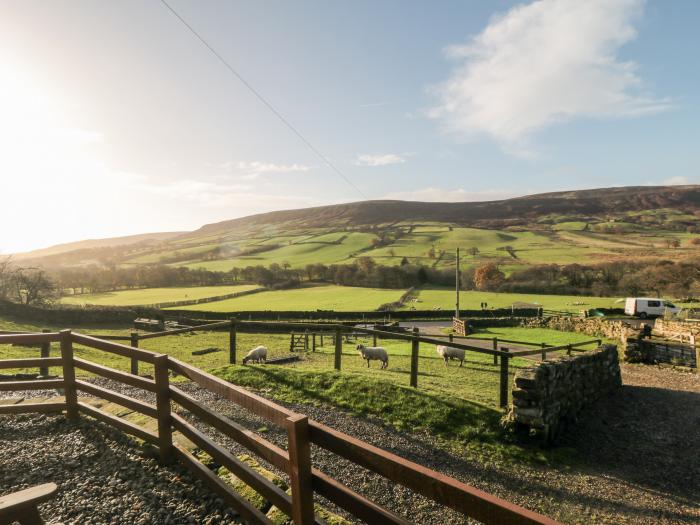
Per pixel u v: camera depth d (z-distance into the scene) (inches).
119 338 430.0
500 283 2778.1
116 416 225.5
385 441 300.7
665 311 1647.4
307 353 869.8
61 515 154.3
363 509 105.2
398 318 1876.2
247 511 145.8
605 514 247.9
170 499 164.2
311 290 2913.4
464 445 309.0
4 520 106.5
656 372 650.8
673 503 263.7
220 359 823.7
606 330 1142.3
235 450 258.7
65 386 235.6
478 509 83.7
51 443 206.7
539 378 333.1
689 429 391.9
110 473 180.9
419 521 222.8
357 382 390.3
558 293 2598.4
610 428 391.9
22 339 224.1
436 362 745.6
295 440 112.7
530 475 282.8
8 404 239.9
